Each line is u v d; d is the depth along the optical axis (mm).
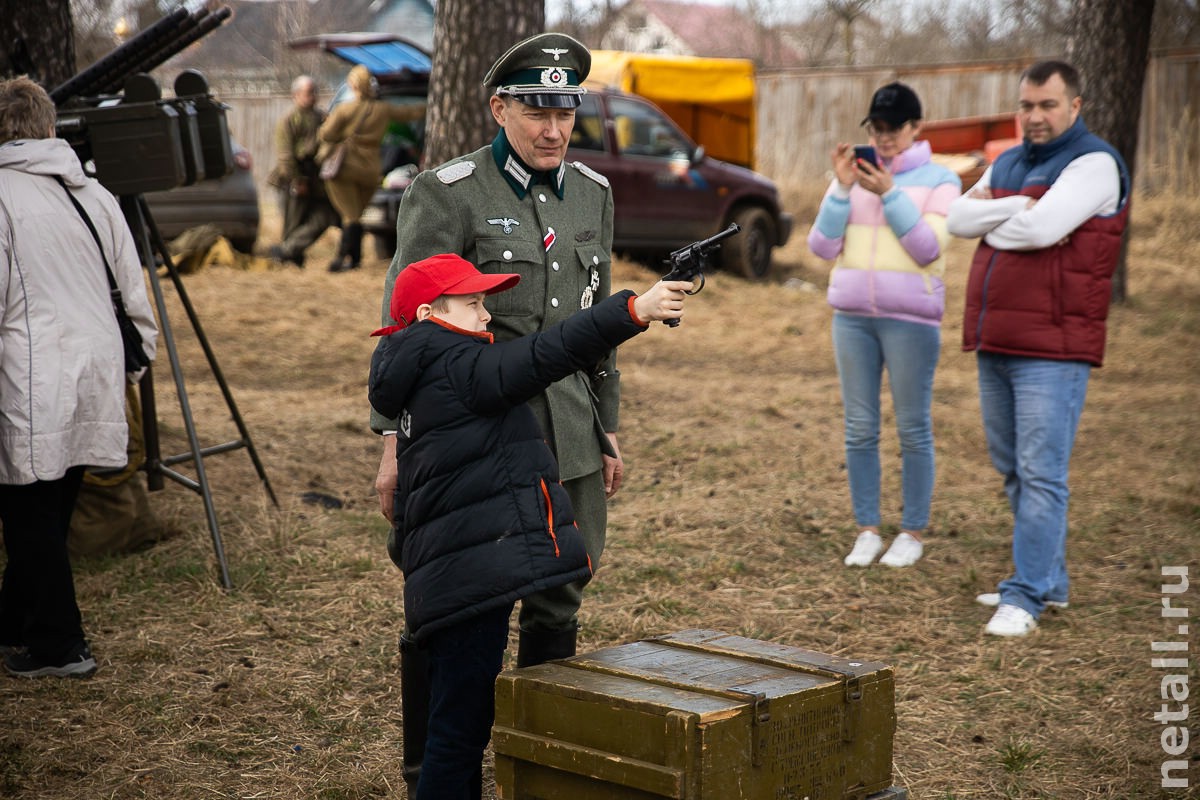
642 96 14461
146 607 4566
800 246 16344
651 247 13023
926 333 5156
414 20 32688
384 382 2715
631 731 2469
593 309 2580
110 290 4070
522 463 2682
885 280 5117
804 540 5805
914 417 5312
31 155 3840
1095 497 6566
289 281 11125
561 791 2604
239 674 4059
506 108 3023
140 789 3324
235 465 6160
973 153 16000
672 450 7219
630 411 8125
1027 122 4570
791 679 2658
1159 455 7410
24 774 3355
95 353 3918
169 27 4949
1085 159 4461
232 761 3521
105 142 4699
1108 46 10844
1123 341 10852
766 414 8219
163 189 4770
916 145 5191
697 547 5629
